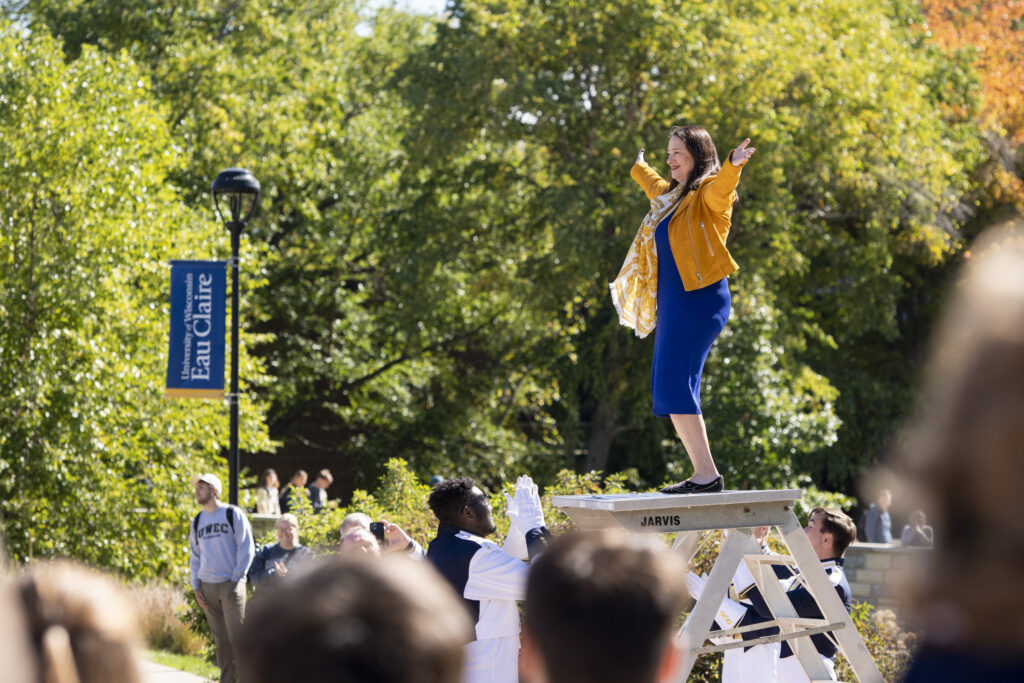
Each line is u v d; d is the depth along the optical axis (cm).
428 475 2812
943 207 2633
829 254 2681
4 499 1652
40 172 1750
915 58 2734
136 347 1864
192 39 2789
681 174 529
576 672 183
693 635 496
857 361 2969
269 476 2112
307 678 129
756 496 495
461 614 144
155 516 1805
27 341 1722
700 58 2295
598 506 474
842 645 518
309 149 2833
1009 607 112
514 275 2569
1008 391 108
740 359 2214
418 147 2527
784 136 2286
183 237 2002
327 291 3052
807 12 2512
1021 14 3200
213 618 1020
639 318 551
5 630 157
